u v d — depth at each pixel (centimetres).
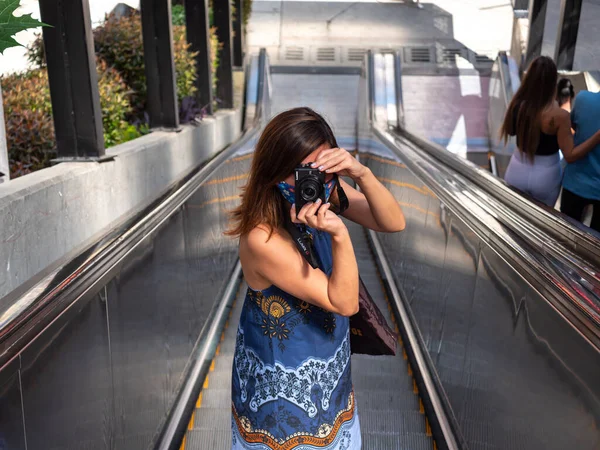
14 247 219
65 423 160
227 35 822
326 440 162
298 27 1402
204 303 397
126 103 462
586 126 316
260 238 148
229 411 320
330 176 156
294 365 158
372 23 1423
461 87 1108
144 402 247
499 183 297
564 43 516
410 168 404
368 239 679
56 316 148
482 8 1506
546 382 167
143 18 470
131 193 361
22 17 140
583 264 167
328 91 1192
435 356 334
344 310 147
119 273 212
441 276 325
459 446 268
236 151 512
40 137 324
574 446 147
